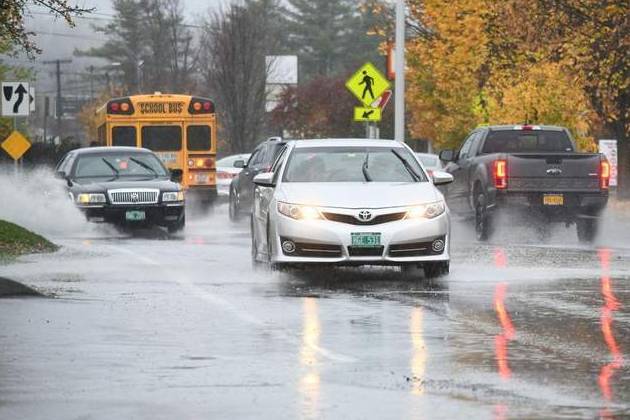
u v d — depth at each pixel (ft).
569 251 178.09
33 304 115.44
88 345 91.76
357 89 277.44
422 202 137.80
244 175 260.01
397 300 118.42
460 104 321.11
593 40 267.80
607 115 284.00
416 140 543.80
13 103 279.49
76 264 156.56
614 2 262.67
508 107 274.77
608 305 114.62
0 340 94.22
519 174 203.00
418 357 86.17
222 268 151.64
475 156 218.59
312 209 136.77
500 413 67.82
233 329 99.71
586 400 71.26
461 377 78.59
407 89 376.27
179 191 231.09
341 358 85.92
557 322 103.50
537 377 78.54
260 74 590.14
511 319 105.29
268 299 119.24
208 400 71.82
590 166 203.82
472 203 214.28
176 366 82.99
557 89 272.10
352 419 66.54
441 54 321.52
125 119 298.35
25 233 181.68
